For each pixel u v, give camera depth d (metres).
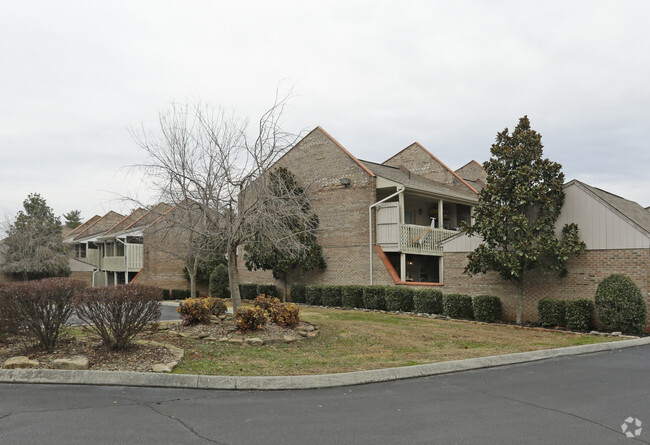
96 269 40.06
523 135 15.00
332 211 23.11
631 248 13.70
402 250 21.08
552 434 4.98
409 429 5.11
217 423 5.20
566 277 15.05
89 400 5.98
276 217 12.00
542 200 14.49
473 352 9.96
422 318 16.50
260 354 9.21
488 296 15.89
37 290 7.89
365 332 12.40
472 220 26.23
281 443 4.64
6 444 4.43
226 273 27.41
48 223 37.06
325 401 6.21
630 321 12.91
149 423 5.14
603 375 8.04
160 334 10.30
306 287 22.81
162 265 30.64
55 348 8.23
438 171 28.00
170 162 12.81
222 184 12.05
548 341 11.80
